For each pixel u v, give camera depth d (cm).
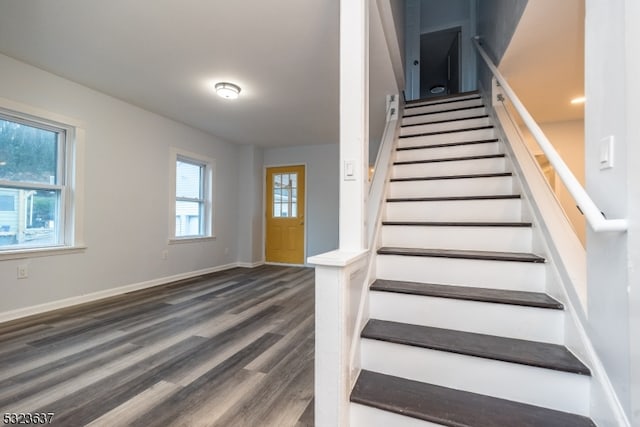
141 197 372
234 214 552
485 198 210
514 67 253
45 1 190
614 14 94
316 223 558
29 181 275
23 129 272
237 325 253
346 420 119
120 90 322
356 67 146
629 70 87
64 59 259
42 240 285
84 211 309
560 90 291
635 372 86
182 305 307
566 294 130
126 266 354
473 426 105
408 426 113
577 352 118
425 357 132
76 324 248
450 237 197
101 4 194
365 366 142
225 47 245
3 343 210
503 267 161
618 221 87
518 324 138
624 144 89
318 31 224
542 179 188
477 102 358
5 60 252
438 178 244
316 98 348
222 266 520
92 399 148
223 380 167
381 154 269
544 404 115
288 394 155
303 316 278
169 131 413
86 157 311
